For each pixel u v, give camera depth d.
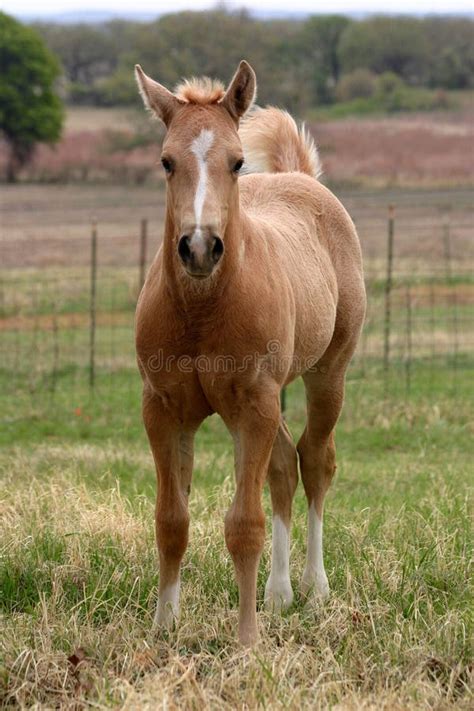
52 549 8.53
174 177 6.50
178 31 63.19
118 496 9.73
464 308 24.56
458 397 16.86
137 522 9.10
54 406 16.39
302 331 8.00
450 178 55.03
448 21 105.31
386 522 9.46
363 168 58.19
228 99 6.75
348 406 16.08
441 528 9.08
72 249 35.31
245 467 7.12
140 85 6.95
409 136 69.44
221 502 9.96
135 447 14.17
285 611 8.05
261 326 6.98
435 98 88.88
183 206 6.32
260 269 7.16
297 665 6.60
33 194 54.78
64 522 9.16
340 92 90.94
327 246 9.00
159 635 7.32
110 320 24.14
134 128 71.19
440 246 34.19
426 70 99.88
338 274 9.04
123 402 16.77
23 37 71.00
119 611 7.68
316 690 6.31
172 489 7.32
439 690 6.50
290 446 8.52
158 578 8.04
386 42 99.06
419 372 18.70
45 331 22.70
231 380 7.00
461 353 20.34
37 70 70.38
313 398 8.88
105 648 7.07
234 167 6.58
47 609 7.46
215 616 7.50
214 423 15.62
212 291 6.74
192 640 7.26
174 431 7.31
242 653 6.71
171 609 7.43
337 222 9.22
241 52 64.50
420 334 21.64
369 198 48.22
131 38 85.56
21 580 8.19
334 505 10.77
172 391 7.13
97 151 68.00
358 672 6.78
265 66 66.62
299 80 75.19
